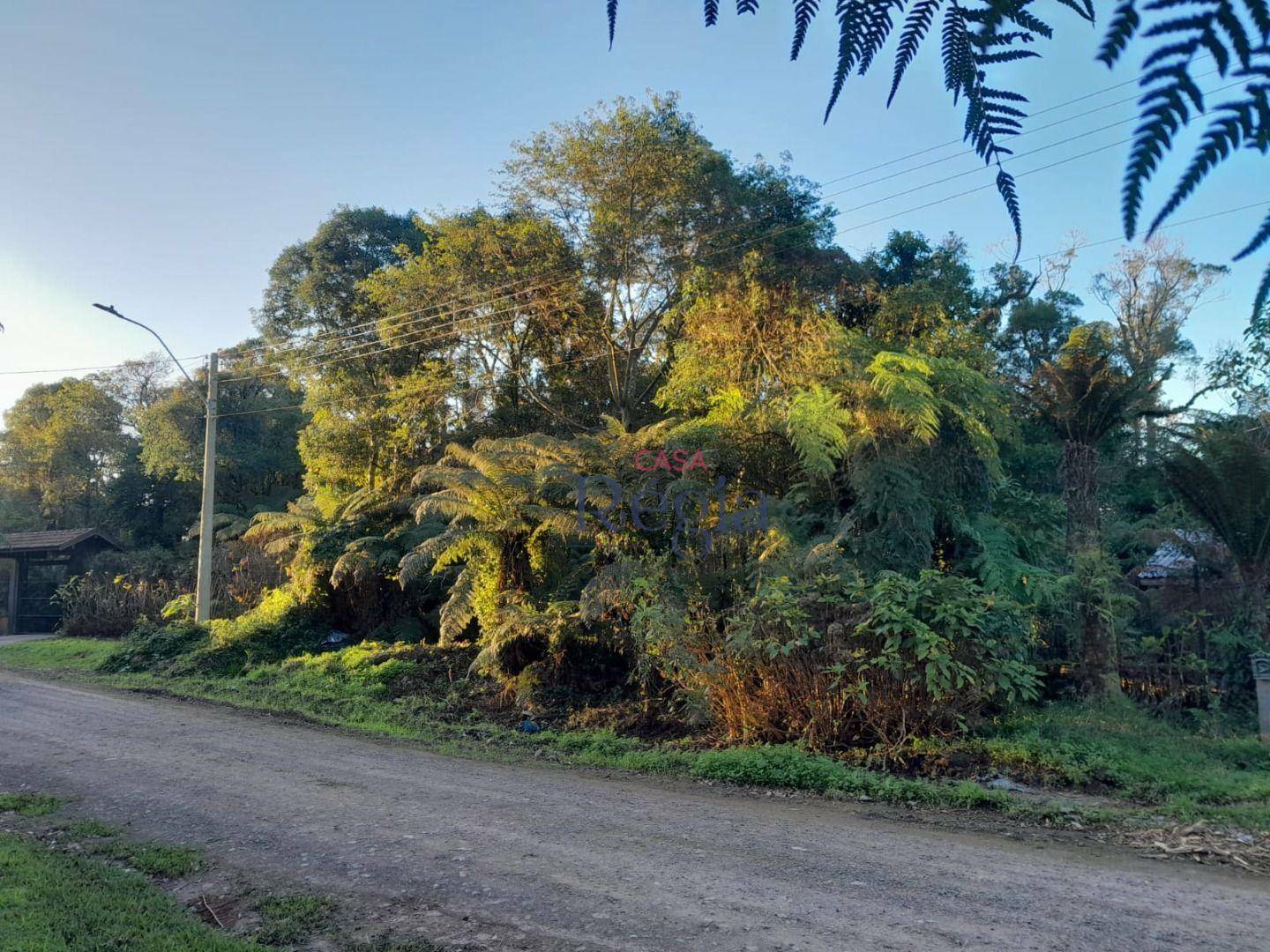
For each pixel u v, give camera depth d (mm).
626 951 4492
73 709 12648
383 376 23812
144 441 33031
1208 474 11141
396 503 19109
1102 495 13953
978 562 11477
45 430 40656
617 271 20516
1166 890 5410
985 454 12141
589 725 11422
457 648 15055
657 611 10844
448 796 7863
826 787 8312
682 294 19047
